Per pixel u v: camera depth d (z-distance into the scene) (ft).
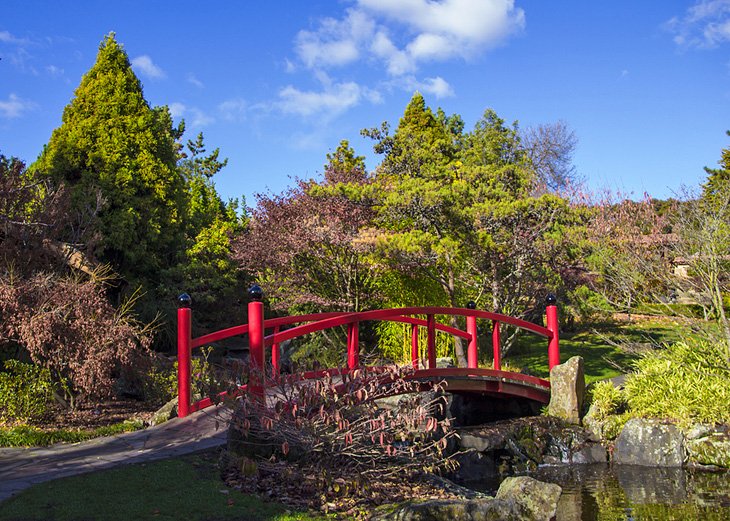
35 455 21.63
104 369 28.19
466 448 34.22
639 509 27.12
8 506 16.21
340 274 52.60
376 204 49.90
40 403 28.76
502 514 19.56
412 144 57.88
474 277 52.65
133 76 61.26
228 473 20.48
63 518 15.57
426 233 46.68
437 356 49.67
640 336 59.62
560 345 63.72
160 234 60.03
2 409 27.63
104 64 60.75
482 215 46.73
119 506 16.60
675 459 34.65
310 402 21.59
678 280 43.11
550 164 136.26
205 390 23.90
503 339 50.31
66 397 32.30
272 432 21.57
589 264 50.75
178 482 18.86
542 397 41.06
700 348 40.78
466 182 50.78
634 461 35.55
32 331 26.94
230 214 86.22
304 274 52.16
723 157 96.12
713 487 30.30
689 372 39.52
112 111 59.11
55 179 56.18
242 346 61.41
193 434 23.71
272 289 52.19
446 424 23.98
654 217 55.47
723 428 35.09
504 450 35.35
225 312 63.21
